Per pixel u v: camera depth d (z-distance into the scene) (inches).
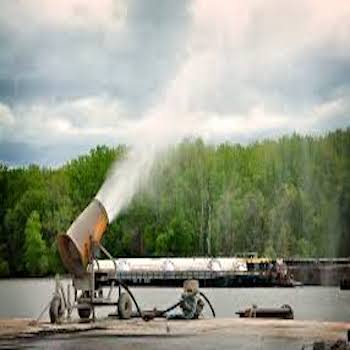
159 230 4909.0
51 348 761.6
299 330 888.3
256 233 4909.0
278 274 4124.0
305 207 4889.3
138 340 815.1
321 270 4313.5
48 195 5388.8
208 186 4968.0
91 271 964.6
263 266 4180.6
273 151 5108.3
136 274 4020.7
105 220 994.1
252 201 4943.4
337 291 3754.9
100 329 901.8
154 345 777.6
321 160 5078.7
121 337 837.8
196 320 1000.2
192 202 4963.1
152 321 976.9
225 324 949.8
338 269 4338.1
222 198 4963.1
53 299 952.9
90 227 964.6
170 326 927.7
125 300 984.3
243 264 4168.3
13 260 5162.4
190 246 4916.3
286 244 4798.2
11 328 903.1
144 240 4884.4
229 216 4940.9
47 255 5113.2
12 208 5329.7
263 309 1103.6
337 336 831.7
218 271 4082.2
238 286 4069.9
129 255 4881.9
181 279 4045.3
